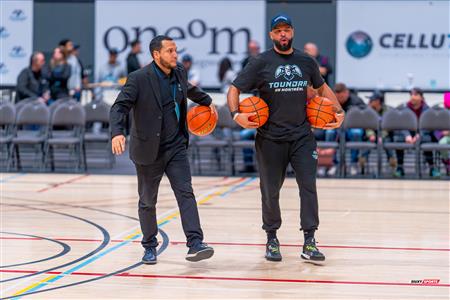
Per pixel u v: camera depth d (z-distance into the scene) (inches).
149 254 274.4
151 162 260.4
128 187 484.1
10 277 252.4
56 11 744.3
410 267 271.6
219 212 389.1
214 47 698.2
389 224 358.9
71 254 289.0
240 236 326.3
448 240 322.0
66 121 560.4
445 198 445.4
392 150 554.9
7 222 358.3
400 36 677.9
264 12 693.9
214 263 275.3
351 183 509.0
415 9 675.4
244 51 697.0
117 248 300.4
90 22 742.5
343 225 355.3
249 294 234.1
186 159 264.2
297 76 270.1
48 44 746.2
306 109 275.0
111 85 665.6
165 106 260.7
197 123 273.0
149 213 271.1
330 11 720.3
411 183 512.7
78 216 376.8
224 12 697.0
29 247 301.4
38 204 414.0
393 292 237.1
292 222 361.4
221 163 606.5
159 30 702.5
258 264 274.2
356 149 549.3
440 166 578.2
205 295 232.8
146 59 705.6
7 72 710.5
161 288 240.4
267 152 273.6
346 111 566.3
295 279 253.0
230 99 273.3
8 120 564.7
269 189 275.9
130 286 242.4
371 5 677.9
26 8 707.4
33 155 657.0
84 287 240.4
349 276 257.6
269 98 271.6
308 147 272.7
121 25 704.4
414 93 573.0
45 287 239.6
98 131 629.0
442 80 676.7
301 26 725.3
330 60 722.2
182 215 258.4
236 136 593.3
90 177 532.4
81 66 674.2
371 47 679.7
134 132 261.9
